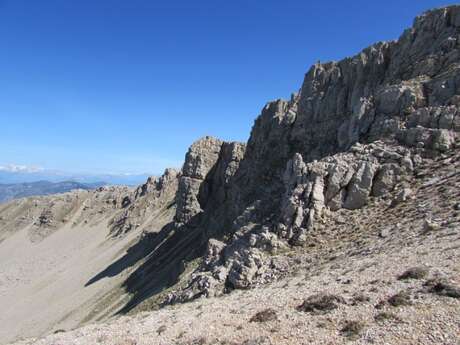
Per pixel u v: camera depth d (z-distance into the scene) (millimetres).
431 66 57094
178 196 134875
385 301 22312
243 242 52844
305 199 48125
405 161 45875
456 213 33969
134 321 34750
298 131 79688
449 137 45656
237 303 32594
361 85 69312
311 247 42250
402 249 31594
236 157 117062
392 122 51875
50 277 158000
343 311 22922
